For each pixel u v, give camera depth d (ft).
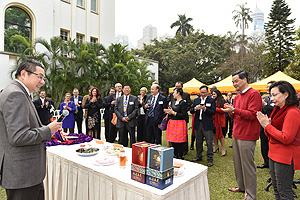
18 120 4.40
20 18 32.91
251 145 8.20
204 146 18.83
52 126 5.18
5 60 29.17
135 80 40.78
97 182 5.73
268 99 12.46
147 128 14.69
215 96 15.49
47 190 7.61
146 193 4.54
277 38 78.54
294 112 5.82
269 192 9.46
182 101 12.05
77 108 18.92
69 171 6.66
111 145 8.61
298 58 53.42
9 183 4.55
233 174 11.66
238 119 8.50
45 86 31.17
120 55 41.86
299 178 11.43
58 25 38.81
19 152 4.62
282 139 5.81
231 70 78.54
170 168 4.80
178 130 12.01
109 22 48.75
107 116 18.79
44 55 32.53
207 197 5.98
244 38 87.66
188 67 84.74
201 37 96.22
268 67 75.46
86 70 36.73
